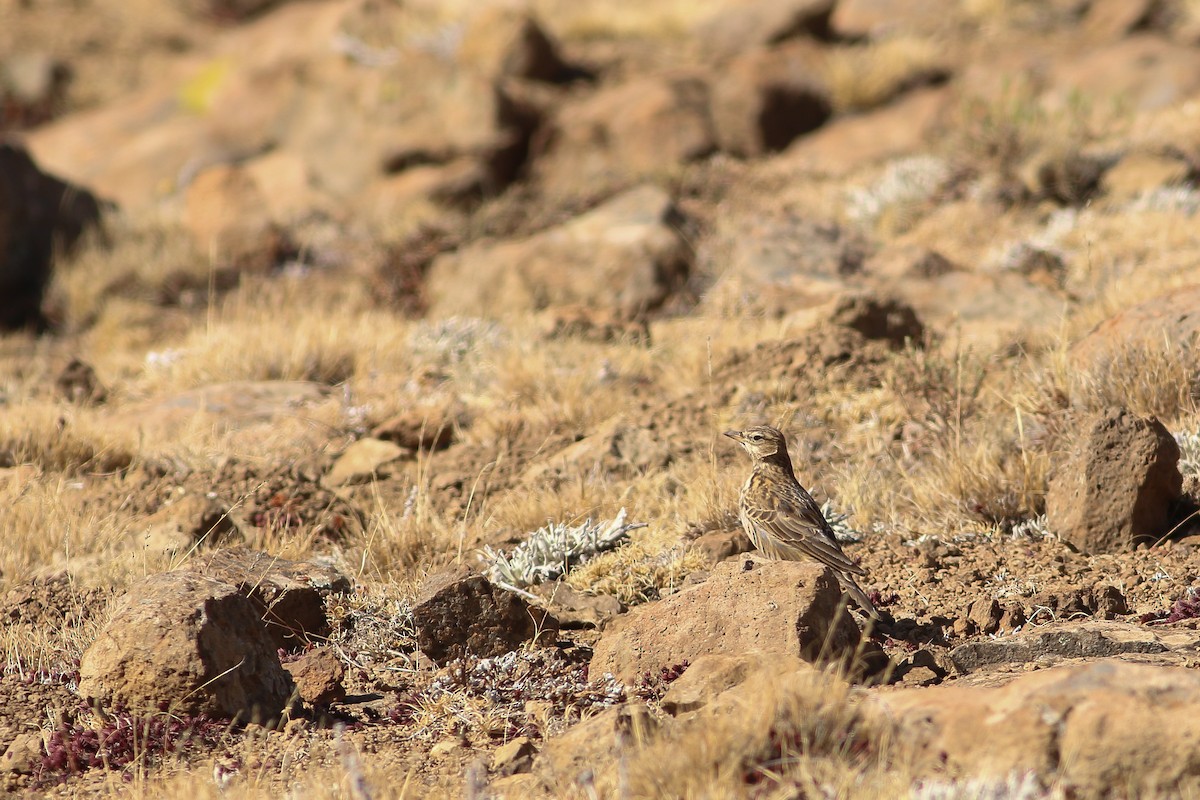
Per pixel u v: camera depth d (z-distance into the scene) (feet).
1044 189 109.60
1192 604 42.37
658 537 51.80
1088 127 122.62
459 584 43.27
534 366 77.15
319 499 59.62
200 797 30.91
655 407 70.69
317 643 45.19
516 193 135.95
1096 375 60.70
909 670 38.06
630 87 151.02
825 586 38.52
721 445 64.13
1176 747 27.17
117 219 133.18
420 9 185.26
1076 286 89.15
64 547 53.21
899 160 128.88
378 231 128.57
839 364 71.41
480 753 35.06
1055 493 50.55
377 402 74.38
